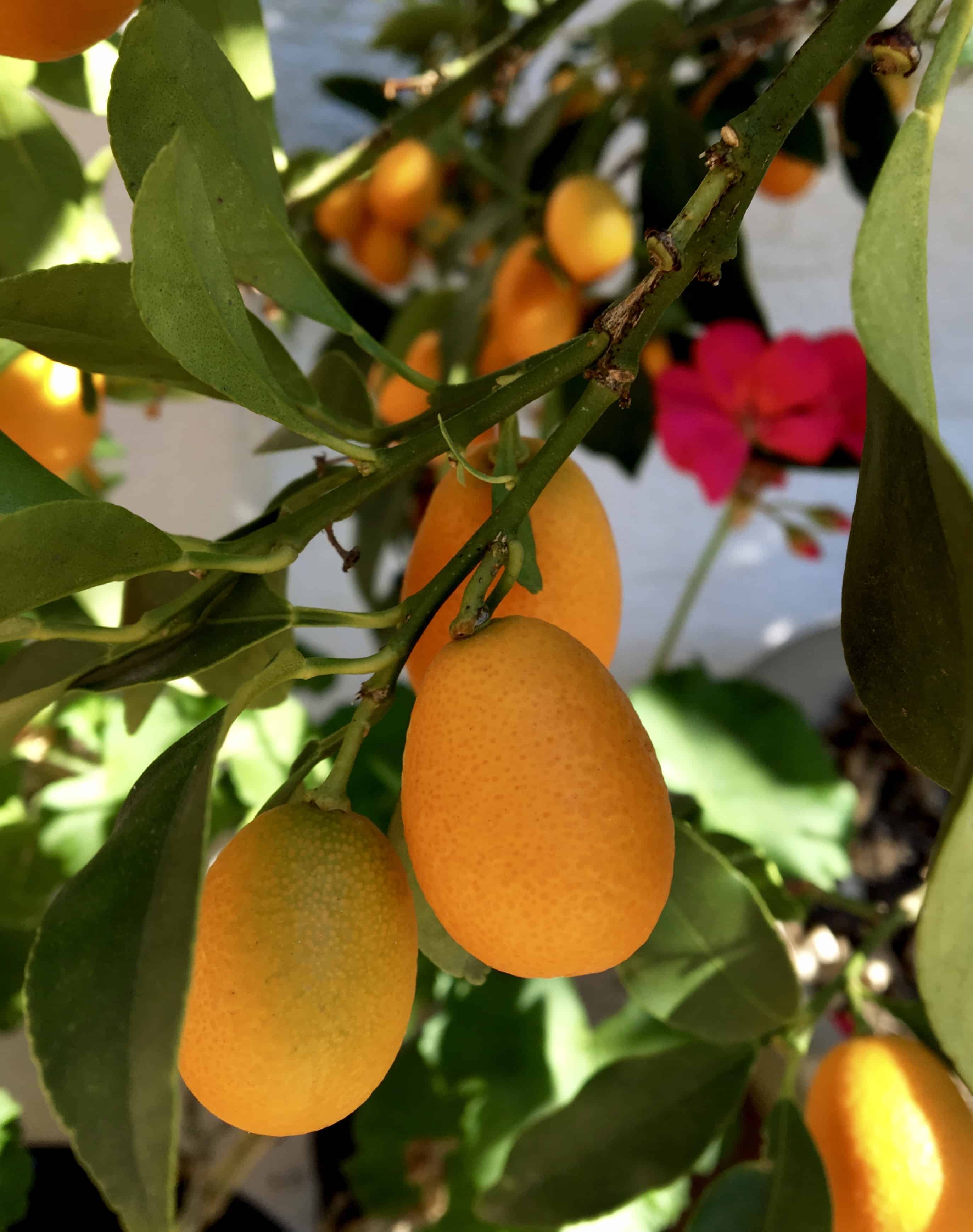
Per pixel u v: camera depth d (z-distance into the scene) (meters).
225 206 0.14
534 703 0.10
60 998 0.09
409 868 0.14
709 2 0.38
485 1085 0.34
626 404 0.12
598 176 0.40
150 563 0.11
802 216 0.54
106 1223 0.38
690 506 0.58
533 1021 0.35
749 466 0.42
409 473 0.13
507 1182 0.22
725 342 0.36
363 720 0.12
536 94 0.48
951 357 0.56
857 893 0.45
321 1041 0.10
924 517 0.10
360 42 0.48
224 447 0.49
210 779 0.10
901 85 0.30
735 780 0.39
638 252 0.34
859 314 0.08
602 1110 0.22
